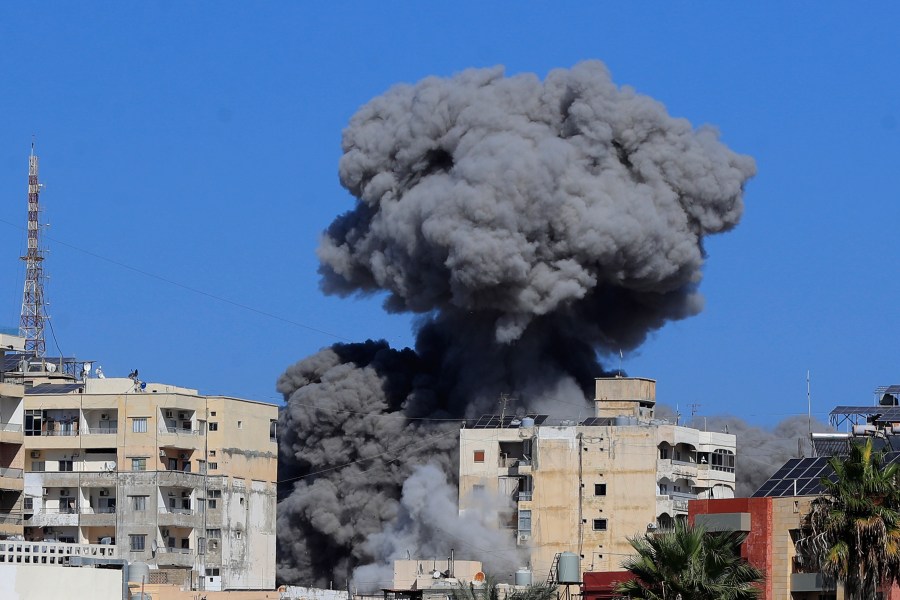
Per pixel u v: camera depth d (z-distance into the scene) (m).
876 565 196.00
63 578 196.50
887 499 198.62
